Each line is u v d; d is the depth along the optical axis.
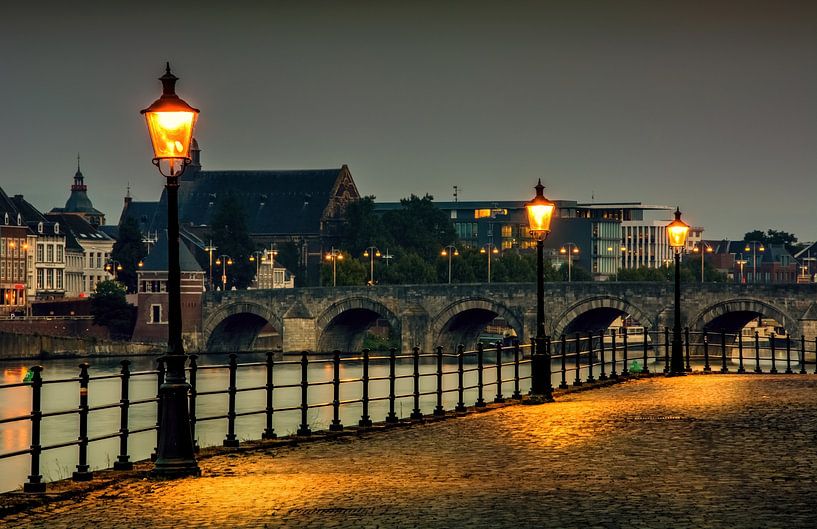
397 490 27.50
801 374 70.38
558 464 30.92
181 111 30.70
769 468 29.42
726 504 24.73
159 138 30.77
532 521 23.48
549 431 38.59
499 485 27.88
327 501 26.19
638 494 26.11
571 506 24.91
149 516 25.14
